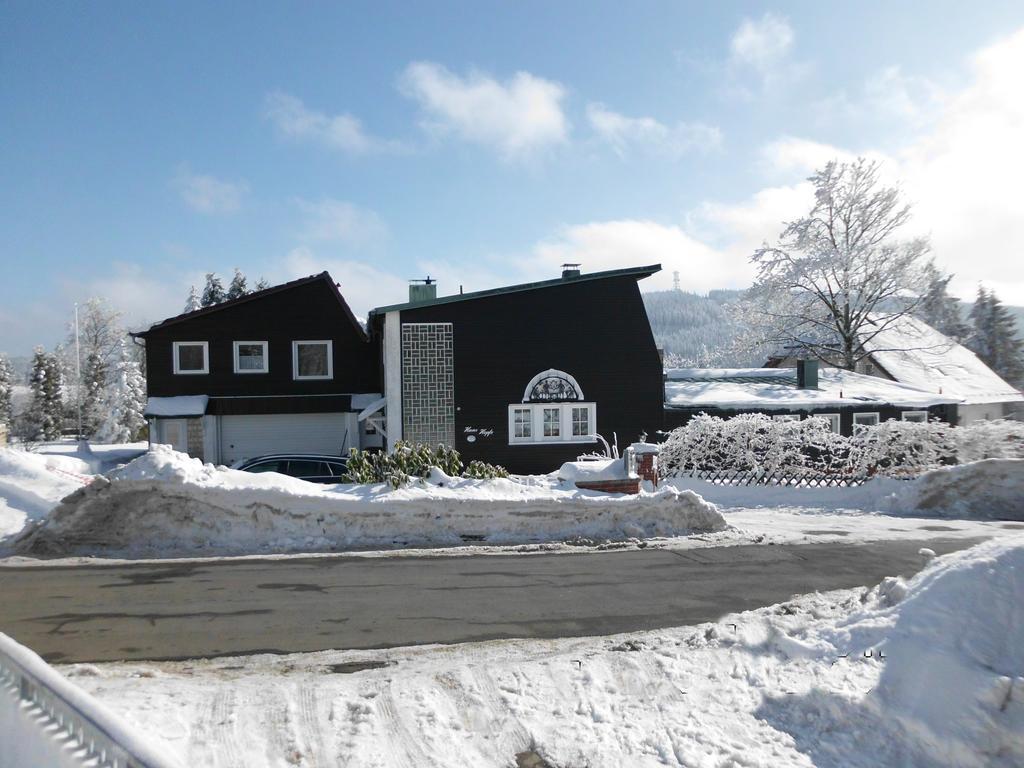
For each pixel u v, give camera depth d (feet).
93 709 10.03
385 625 24.21
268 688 18.31
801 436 61.41
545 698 18.17
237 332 94.84
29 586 28.14
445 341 79.10
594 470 43.60
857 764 15.14
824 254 130.11
